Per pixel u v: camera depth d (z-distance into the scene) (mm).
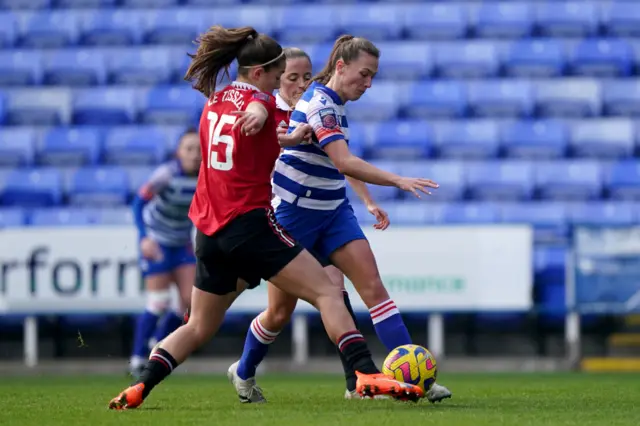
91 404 20141
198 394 23875
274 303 20062
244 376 20516
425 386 18328
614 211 51188
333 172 20281
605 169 53750
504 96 58906
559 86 59062
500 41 62969
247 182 17281
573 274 42219
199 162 34438
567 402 19953
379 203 51312
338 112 19547
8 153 56875
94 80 62625
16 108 59750
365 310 42250
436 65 61625
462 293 42094
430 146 56125
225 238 17250
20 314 42656
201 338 18000
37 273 42688
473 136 56375
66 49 64812
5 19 66062
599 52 61906
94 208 52281
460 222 50625
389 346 20156
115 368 43344
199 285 17766
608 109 59156
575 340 42719
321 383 31438
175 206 34375
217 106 17625
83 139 57156
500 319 45719
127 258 42438
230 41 17531
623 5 64750
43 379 37062
